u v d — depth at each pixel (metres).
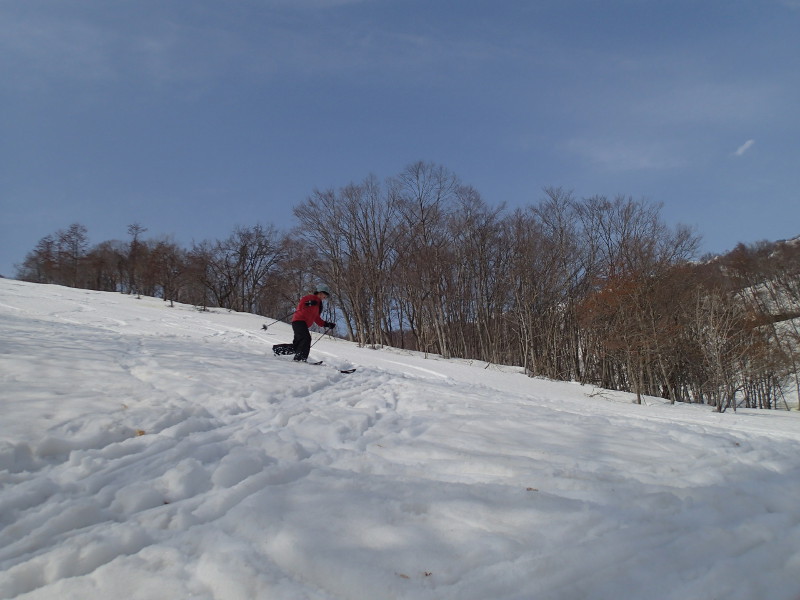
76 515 2.75
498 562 2.42
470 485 3.41
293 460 3.96
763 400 30.25
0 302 20.75
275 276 48.81
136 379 6.52
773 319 23.33
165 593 2.12
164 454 3.76
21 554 2.39
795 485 3.63
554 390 18.02
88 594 2.10
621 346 18.53
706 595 2.21
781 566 2.47
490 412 6.50
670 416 10.77
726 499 3.29
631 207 33.47
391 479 3.56
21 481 3.18
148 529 2.69
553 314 28.92
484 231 38.62
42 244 50.75
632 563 2.44
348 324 39.34
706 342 18.72
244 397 6.16
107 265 50.66
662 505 3.16
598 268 29.27
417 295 37.78
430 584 2.23
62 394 5.14
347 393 7.62
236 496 3.10
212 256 47.97
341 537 2.61
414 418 5.89
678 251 30.80
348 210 37.31
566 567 2.38
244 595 2.10
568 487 3.49
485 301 39.47
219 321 25.36
